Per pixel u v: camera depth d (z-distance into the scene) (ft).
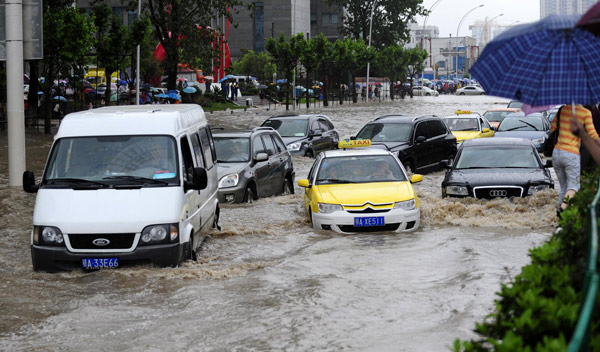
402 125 79.00
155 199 36.06
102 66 144.25
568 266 14.74
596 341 10.90
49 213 35.83
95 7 140.46
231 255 40.32
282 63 211.20
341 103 253.65
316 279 33.50
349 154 52.49
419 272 34.50
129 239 35.42
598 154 20.56
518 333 12.62
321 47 224.94
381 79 314.14
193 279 33.99
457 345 12.89
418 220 46.55
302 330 25.39
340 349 22.95
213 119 167.22
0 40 66.80
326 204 46.68
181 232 36.37
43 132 122.62
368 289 31.19
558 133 37.22
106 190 36.52
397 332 24.61
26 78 199.52
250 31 383.45
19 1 66.18
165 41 164.66
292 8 377.91
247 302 29.66
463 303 28.09
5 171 77.51
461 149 59.21
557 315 12.24
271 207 57.00
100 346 24.36
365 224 45.75
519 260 36.24
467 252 38.50
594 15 15.66
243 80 295.48
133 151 37.93
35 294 31.96
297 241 43.93
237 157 61.21
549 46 20.16
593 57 19.88
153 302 30.27
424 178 75.25
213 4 165.27
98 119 39.40
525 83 20.01
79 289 32.68
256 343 24.12
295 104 231.30
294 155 88.38
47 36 116.16
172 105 46.34
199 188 37.81
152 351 23.67
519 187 52.08
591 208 12.45
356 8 322.96
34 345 24.63
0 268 37.06
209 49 166.30
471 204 51.60
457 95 380.17
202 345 24.17
